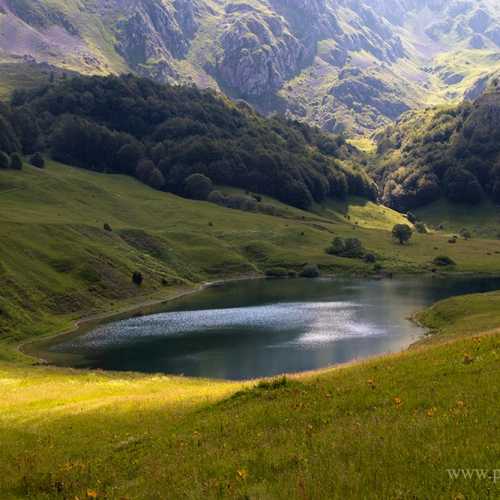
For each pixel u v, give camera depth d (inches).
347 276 7135.8
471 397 681.6
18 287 4249.5
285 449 605.3
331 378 1014.4
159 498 538.0
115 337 3769.7
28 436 1002.1
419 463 482.0
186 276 6525.6
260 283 6589.6
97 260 5383.9
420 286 6151.6
